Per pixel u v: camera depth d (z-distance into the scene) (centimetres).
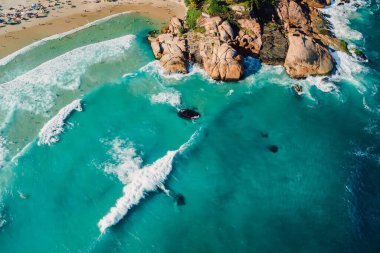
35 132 5388
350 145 5322
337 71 6375
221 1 6794
